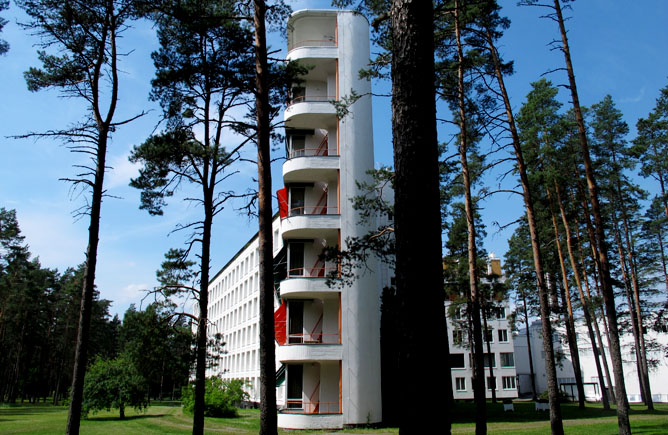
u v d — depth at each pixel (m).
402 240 5.83
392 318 25.86
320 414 23.23
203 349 14.73
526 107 27.36
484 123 17.73
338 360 24.02
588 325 31.83
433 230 5.84
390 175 19.78
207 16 13.17
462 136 18.77
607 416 26.98
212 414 33.06
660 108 30.66
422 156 6.01
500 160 17.69
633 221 34.97
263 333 11.30
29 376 70.12
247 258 53.38
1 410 45.75
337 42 28.34
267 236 11.89
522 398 60.50
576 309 35.12
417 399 5.24
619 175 31.52
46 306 60.59
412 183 5.92
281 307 28.27
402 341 5.54
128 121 14.76
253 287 49.75
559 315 35.78
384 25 13.81
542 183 26.27
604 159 29.31
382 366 25.33
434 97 6.36
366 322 24.52
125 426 26.95
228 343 58.81
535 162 26.92
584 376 58.56
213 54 14.34
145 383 34.91
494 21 18.44
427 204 5.88
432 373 5.33
